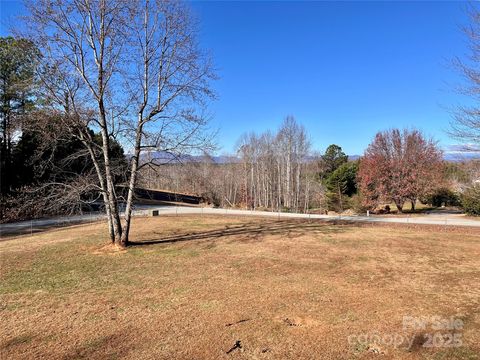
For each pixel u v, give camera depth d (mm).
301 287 7043
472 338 4574
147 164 11695
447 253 10508
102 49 10531
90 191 11852
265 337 4660
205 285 7246
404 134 29891
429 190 28484
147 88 11297
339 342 4477
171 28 12133
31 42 9820
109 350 4355
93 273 8391
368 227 16812
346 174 37250
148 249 11219
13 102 16266
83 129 11125
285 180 46781
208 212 24734
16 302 6363
